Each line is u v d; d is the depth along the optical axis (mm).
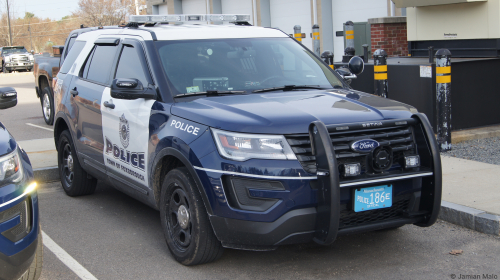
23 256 3189
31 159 7680
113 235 4898
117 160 4969
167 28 5141
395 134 3869
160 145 4160
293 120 3670
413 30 10047
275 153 3561
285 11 18312
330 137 3645
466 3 8836
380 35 12086
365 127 3729
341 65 9688
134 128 4590
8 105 4980
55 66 10945
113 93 4453
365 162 3727
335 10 16375
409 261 4117
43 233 5000
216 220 3705
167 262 4219
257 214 3549
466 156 7004
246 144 3602
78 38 6555
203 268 4074
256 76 4758
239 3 20297
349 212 3713
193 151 3799
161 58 4641
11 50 38500
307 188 3539
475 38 8781
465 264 4027
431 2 9219
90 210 5715
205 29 5105
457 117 8188
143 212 5613
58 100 6371
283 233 3553
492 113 8492
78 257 4379
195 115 3941
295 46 5309
